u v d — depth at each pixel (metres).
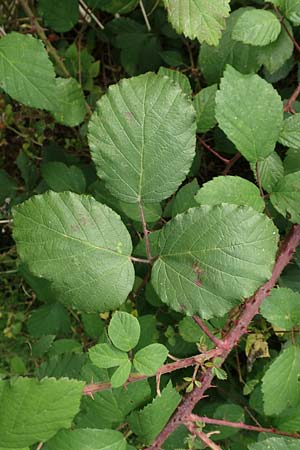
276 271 0.41
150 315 0.53
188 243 0.33
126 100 0.35
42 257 0.33
